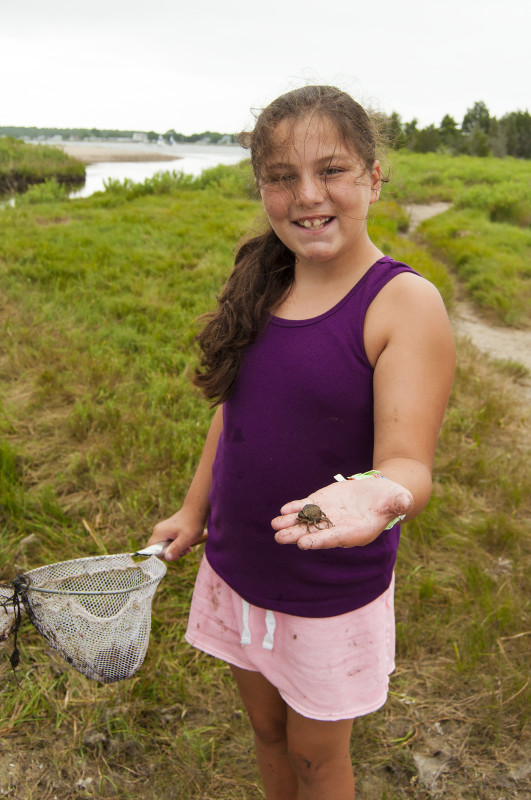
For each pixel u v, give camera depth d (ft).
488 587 10.62
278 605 5.27
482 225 51.62
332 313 4.74
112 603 5.28
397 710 8.55
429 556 11.72
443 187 77.92
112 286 26.11
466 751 8.00
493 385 20.56
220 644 5.83
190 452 13.67
